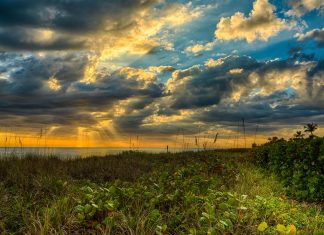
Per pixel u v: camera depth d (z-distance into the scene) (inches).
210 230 214.1
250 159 712.4
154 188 350.3
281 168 493.0
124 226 229.1
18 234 237.3
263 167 627.2
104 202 258.8
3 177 425.1
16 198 311.1
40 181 375.2
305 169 426.9
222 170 499.2
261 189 405.4
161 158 790.5
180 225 241.6
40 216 250.7
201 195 318.0
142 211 267.0
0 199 305.1
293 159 477.7
